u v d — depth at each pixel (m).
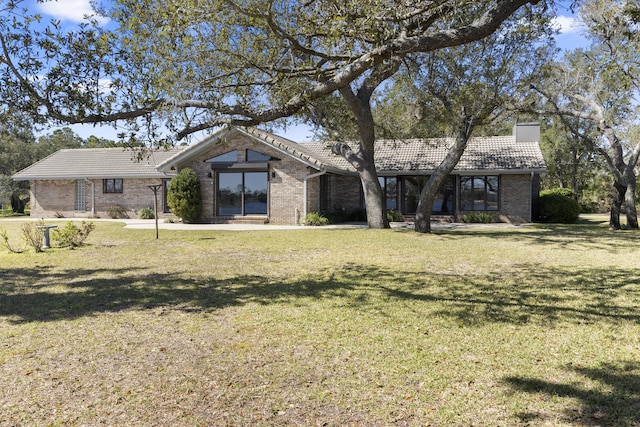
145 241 14.99
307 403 3.68
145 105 6.93
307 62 7.91
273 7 7.45
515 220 23.64
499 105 16.11
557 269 9.75
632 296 7.23
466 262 10.73
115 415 3.48
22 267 10.21
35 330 5.56
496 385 3.99
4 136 7.29
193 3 6.36
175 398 3.76
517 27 14.02
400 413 3.51
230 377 4.18
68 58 6.57
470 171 23.23
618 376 4.15
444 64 16.38
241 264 10.59
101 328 5.65
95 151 31.20
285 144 22.20
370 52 6.18
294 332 5.48
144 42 7.22
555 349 4.87
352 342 5.10
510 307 6.59
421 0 6.03
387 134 20.39
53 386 3.98
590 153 35.50
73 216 28.94
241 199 22.42
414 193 25.16
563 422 3.36
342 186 26.55
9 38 6.39
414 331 5.50
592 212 38.91
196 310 6.50
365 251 12.64
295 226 20.59
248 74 8.19
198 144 21.64
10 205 44.03
